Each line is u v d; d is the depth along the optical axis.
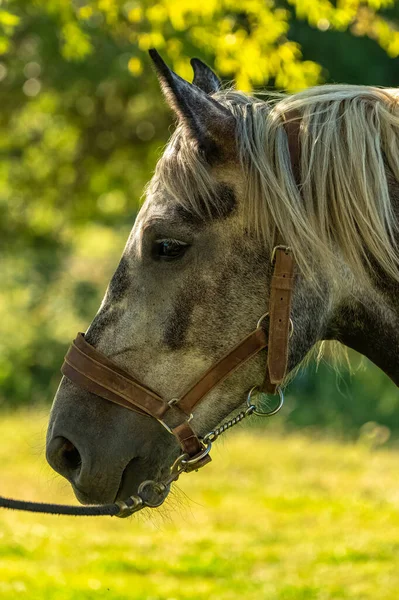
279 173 4.61
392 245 4.67
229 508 14.20
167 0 8.84
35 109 20.67
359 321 4.89
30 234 26.34
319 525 13.07
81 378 4.82
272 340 4.61
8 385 25.55
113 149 22.36
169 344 4.70
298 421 21.61
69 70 18.44
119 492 4.81
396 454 18.61
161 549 11.76
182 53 10.12
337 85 5.02
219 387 4.73
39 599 9.24
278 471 16.97
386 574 10.36
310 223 4.61
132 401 4.73
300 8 8.70
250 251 4.66
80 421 4.77
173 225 4.66
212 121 4.68
